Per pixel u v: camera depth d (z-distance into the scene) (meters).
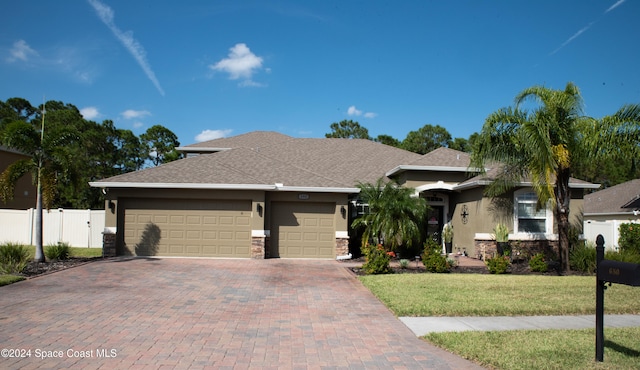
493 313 8.34
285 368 5.41
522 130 12.99
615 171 38.50
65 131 14.66
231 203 16.86
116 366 5.34
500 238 15.69
